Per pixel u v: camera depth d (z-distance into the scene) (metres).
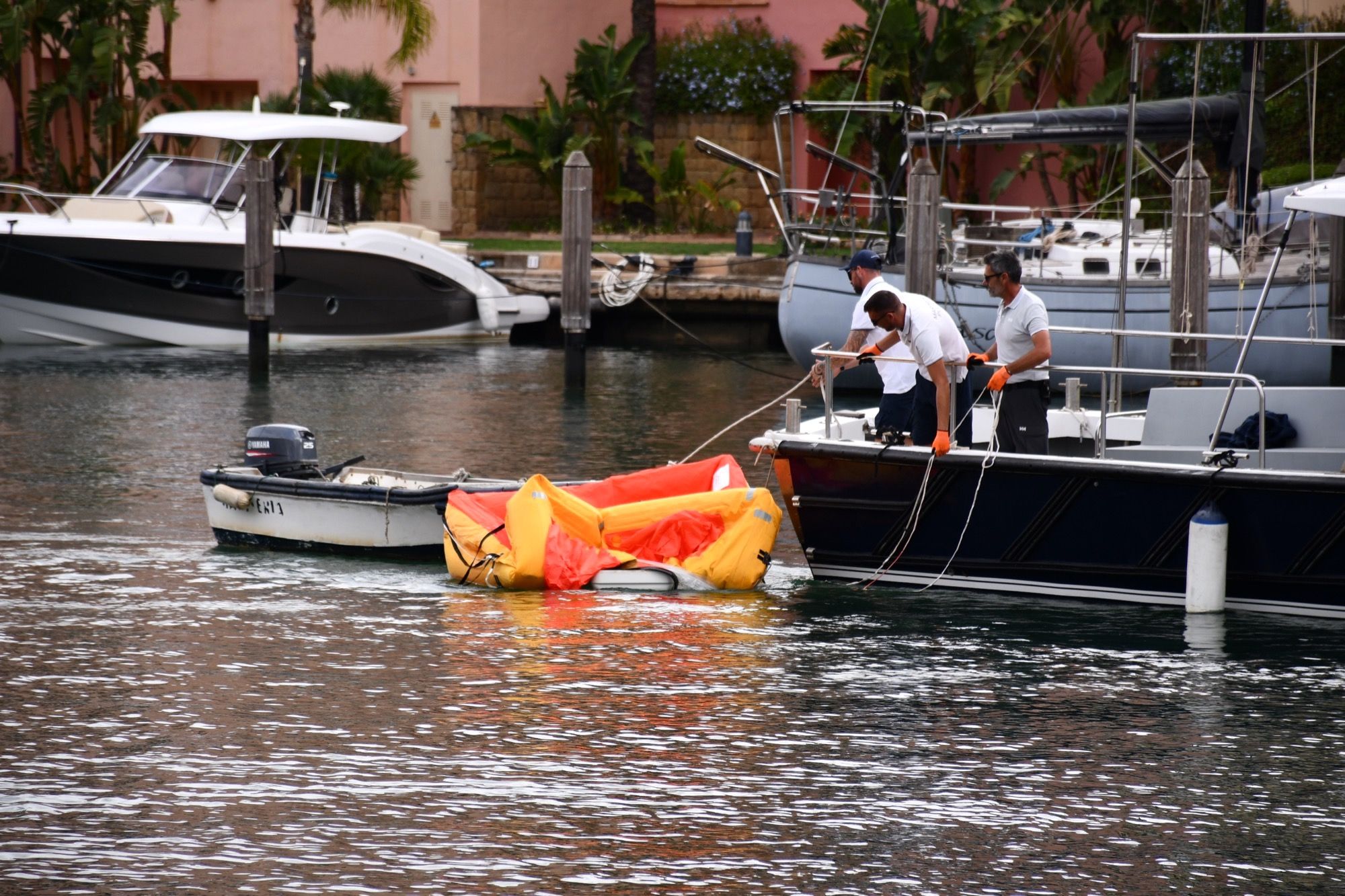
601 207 92.81
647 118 91.56
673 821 19.08
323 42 96.31
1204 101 51.25
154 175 70.62
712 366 68.44
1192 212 44.47
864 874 17.77
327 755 21.05
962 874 17.80
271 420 49.66
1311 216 49.22
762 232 94.06
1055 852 18.41
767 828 18.94
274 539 32.81
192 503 36.97
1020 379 29.12
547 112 90.50
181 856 17.97
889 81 85.88
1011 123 52.25
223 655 25.38
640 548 30.58
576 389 58.59
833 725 22.48
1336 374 54.03
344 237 71.44
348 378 61.72
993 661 25.56
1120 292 37.50
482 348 75.19
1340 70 59.00
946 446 28.77
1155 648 26.27
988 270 29.17
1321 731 22.42
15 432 46.59
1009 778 20.59
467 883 17.41
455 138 94.44
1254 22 50.84
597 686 24.06
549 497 30.58
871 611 28.50
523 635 26.77
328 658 25.30
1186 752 21.56
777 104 93.94
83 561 31.53
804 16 95.81
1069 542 28.84
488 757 21.05
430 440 46.03
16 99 87.81
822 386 30.59
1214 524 27.66
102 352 68.44
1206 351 48.34
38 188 85.94
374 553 32.16
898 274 57.16
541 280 81.81
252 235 61.47
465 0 95.06
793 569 31.88
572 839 18.55
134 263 67.94
